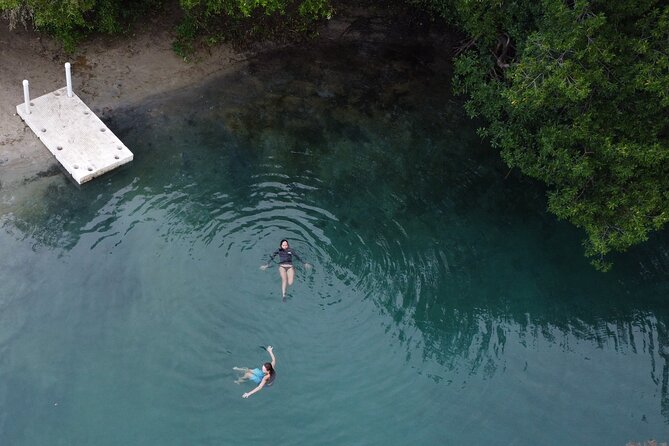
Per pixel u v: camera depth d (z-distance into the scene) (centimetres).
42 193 1914
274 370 1662
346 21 2519
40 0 1900
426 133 2250
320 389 1659
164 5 2366
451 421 1650
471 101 2019
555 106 1631
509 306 1883
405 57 2458
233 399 1622
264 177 2062
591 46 1487
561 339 1834
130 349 1680
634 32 1530
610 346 1834
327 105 2278
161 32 2325
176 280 1806
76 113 2061
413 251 1959
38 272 1777
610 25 1523
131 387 1619
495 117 1933
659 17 1459
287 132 2184
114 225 1891
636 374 1786
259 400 1627
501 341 1811
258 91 2277
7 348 1648
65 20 1998
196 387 1633
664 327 1889
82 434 1538
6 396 1577
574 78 1508
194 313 1752
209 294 1786
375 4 2559
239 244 1889
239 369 1667
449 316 1841
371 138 2212
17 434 1527
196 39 2334
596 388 1748
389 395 1672
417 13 2545
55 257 1806
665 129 1603
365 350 1739
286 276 1816
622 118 1603
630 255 2030
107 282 1786
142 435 1550
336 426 1606
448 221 2045
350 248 1928
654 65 1460
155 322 1730
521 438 1642
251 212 1970
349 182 2092
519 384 1736
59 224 1867
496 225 2056
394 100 2327
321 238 1938
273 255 1850
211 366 1667
